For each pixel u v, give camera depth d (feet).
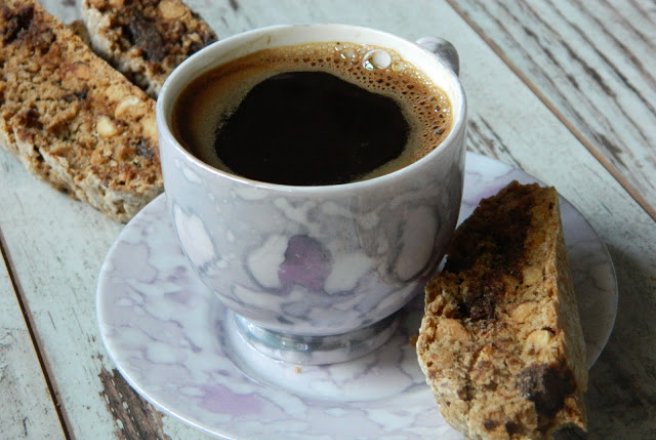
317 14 1.80
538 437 1.13
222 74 1.32
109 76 1.54
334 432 1.17
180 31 1.59
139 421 1.29
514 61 1.71
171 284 1.32
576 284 1.28
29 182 1.54
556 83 1.67
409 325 1.31
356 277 1.19
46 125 1.50
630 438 1.23
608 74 1.68
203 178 1.16
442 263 1.33
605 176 1.53
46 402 1.30
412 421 1.18
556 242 1.24
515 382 1.13
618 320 1.34
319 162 1.23
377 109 1.28
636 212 1.47
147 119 1.50
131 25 1.59
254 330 1.28
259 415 1.19
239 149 1.24
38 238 1.47
